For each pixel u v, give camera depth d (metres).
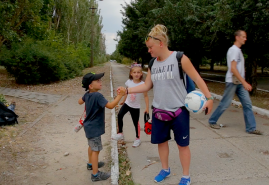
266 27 6.68
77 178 3.27
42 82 13.23
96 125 3.12
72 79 15.80
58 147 4.31
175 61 2.62
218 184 3.01
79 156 3.96
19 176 3.27
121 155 3.94
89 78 3.11
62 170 3.49
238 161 3.63
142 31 13.03
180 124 2.70
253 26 6.80
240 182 3.05
